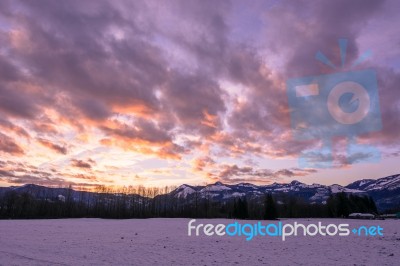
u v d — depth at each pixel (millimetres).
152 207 150500
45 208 134500
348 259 26406
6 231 52875
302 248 33688
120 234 49656
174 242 39094
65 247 32844
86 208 146125
